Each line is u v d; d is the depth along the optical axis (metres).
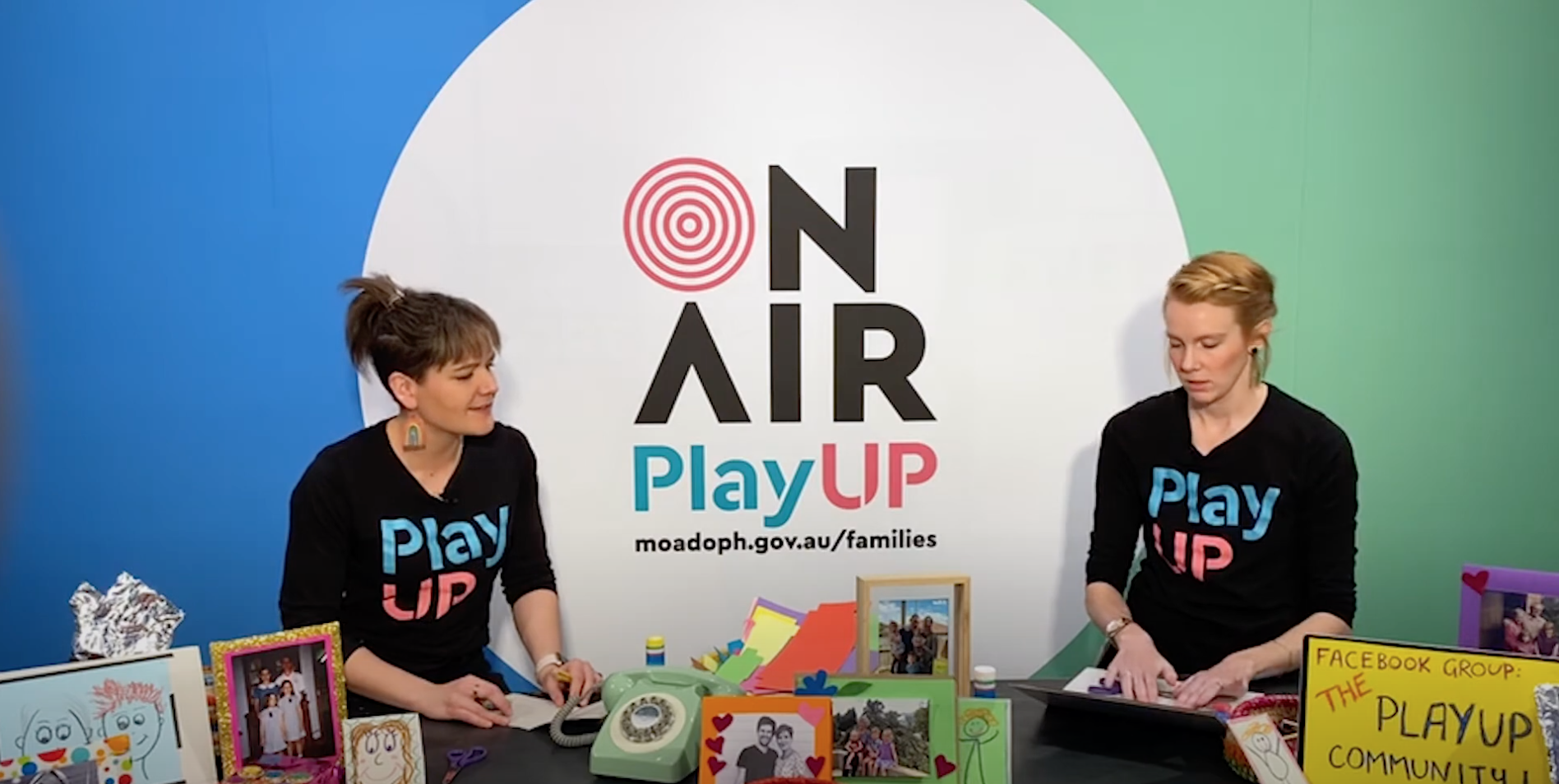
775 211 2.16
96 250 2.09
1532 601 1.29
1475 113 2.16
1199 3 2.14
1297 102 2.16
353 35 2.08
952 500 2.24
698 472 2.21
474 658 1.85
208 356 2.13
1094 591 1.82
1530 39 2.14
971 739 1.24
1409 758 1.15
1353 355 2.21
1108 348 2.21
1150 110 2.16
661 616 2.24
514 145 2.12
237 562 2.18
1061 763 1.30
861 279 2.19
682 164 2.15
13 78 2.04
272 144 2.09
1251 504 1.72
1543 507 2.24
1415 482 2.24
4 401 2.10
